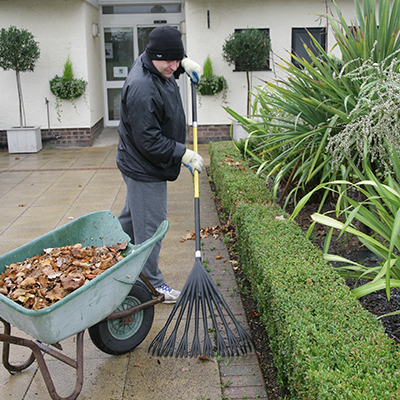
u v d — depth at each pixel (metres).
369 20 3.59
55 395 2.10
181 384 2.40
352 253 3.65
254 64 8.37
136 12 10.45
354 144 3.38
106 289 2.17
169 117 2.89
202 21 9.11
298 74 3.84
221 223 4.79
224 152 6.07
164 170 2.97
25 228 4.73
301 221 4.34
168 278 3.56
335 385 1.58
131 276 2.33
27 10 8.90
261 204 3.78
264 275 2.50
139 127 2.73
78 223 2.68
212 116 9.59
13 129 8.71
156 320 3.01
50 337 1.97
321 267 2.53
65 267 2.33
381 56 3.48
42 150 9.16
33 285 2.17
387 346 1.78
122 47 10.66
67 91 9.00
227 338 2.70
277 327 2.21
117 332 2.59
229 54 8.48
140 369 2.53
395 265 2.63
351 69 3.63
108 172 7.19
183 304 2.70
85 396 2.33
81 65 9.17
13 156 8.60
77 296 1.98
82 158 8.34
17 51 8.15
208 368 2.52
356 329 1.94
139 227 3.07
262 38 8.24
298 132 4.04
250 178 4.57
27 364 2.52
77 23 8.97
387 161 3.25
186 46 9.90
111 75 10.83
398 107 2.84
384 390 1.56
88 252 2.49
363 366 1.68
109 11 10.43
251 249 2.94
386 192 2.63
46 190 6.18
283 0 9.14
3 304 1.97
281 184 4.98
